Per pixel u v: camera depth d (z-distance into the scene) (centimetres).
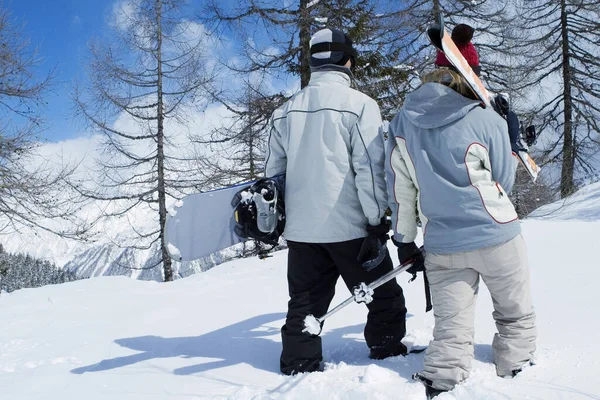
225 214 279
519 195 1442
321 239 240
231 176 1441
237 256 1481
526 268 213
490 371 217
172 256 267
